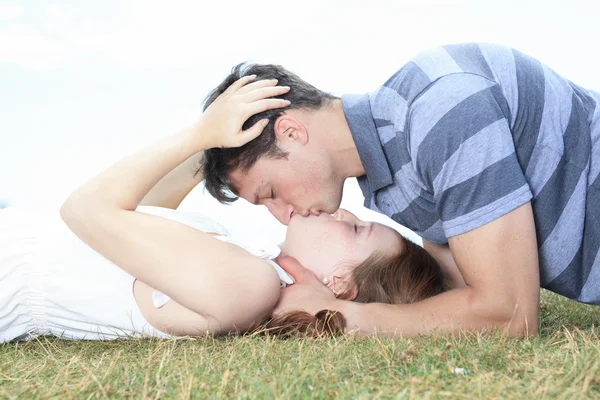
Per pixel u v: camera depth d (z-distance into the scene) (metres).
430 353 1.46
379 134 1.84
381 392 1.15
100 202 1.80
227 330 1.82
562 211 1.82
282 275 1.97
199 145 1.86
